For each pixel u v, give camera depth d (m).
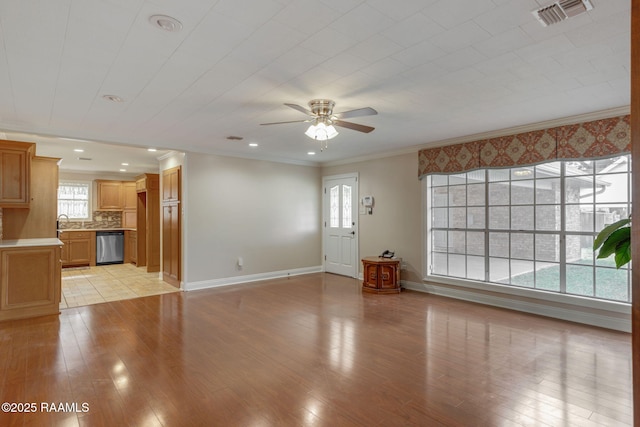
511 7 1.92
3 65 2.59
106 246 8.58
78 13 1.94
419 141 5.33
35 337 3.61
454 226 5.35
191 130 4.58
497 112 3.83
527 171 4.60
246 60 2.55
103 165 7.64
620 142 3.68
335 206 7.21
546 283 4.44
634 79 1.02
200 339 3.57
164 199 6.50
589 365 2.96
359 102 3.47
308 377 2.76
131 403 2.38
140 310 4.62
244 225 6.41
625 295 3.88
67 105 3.50
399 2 1.86
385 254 5.92
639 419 1.02
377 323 4.07
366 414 2.26
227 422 2.17
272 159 6.77
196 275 5.87
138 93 3.19
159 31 2.14
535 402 2.40
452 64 2.63
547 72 2.78
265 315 4.39
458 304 4.89
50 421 2.17
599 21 2.05
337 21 2.05
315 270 7.44
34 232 5.13
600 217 4.02
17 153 4.45
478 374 2.80
